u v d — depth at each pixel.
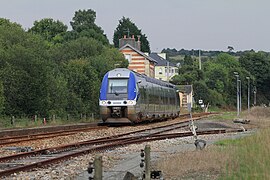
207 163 34.66
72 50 154.75
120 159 39.38
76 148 46.84
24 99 90.31
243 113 162.88
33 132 67.31
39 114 92.75
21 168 31.44
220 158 36.72
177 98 127.00
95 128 74.31
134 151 45.25
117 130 72.00
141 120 88.19
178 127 83.56
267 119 123.06
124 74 83.31
